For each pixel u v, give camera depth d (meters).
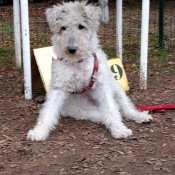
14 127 1.52
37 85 1.93
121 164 1.22
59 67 1.51
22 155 1.30
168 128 1.49
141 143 1.36
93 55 1.53
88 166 1.21
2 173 1.19
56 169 1.20
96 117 1.56
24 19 1.74
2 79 2.17
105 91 1.52
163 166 1.21
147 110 1.65
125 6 4.73
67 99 1.60
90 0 4.73
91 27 1.48
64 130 1.49
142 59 1.92
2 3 5.18
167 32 3.31
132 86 2.02
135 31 3.41
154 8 4.51
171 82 2.08
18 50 2.34
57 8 1.49
